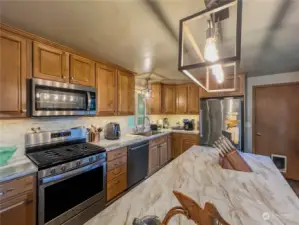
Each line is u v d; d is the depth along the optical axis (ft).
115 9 4.04
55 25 4.83
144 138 10.16
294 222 2.51
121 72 9.53
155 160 11.52
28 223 4.71
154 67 9.23
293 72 10.22
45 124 6.88
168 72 10.43
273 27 4.74
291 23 4.51
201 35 5.11
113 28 4.98
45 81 5.75
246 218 2.60
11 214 4.39
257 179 4.12
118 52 6.95
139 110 13.28
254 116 11.48
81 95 7.06
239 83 10.71
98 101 7.98
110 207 2.90
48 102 5.87
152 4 3.82
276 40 5.62
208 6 3.37
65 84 6.38
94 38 5.66
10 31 5.00
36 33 5.32
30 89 5.46
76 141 7.79
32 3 3.81
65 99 6.42
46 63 5.88
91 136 8.48
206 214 1.70
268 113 11.07
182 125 15.55
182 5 3.84
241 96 10.71
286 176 10.55
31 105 5.43
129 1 3.73
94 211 6.73
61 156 5.85
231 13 3.94
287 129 10.51
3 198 4.25
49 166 5.17
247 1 3.62
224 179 4.10
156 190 3.51
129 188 9.00
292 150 10.39
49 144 6.81
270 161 5.68
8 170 4.66
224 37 5.29
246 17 4.21
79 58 7.04
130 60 7.97
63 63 6.41
